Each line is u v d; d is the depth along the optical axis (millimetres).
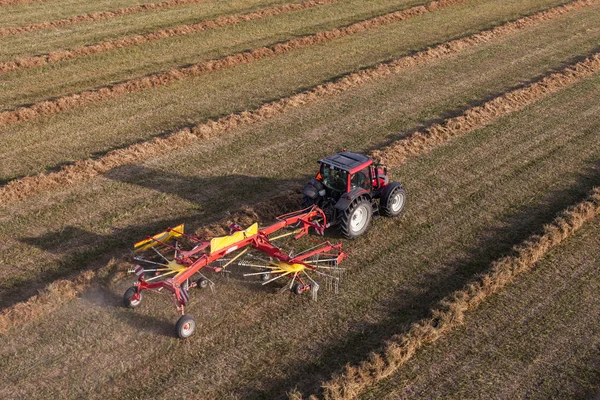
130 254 14250
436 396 10508
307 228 14695
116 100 24516
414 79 27109
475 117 22703
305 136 21422
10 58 28562
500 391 10602
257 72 27828
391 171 18797
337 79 26672
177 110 23625
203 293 13109
